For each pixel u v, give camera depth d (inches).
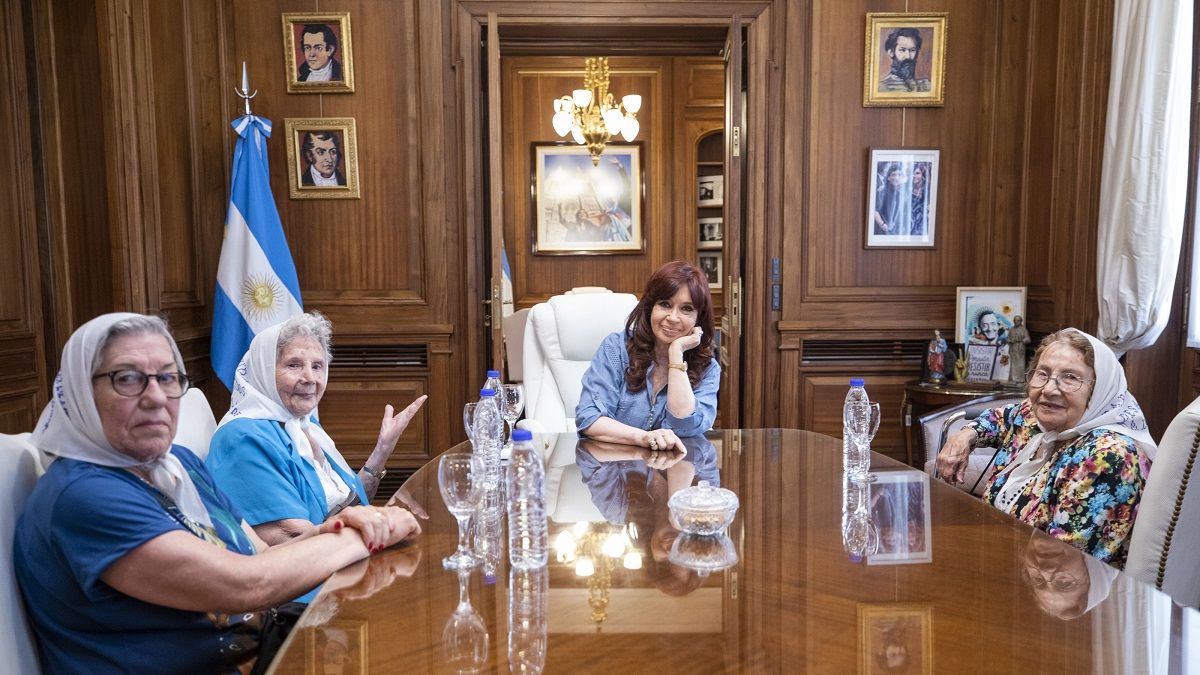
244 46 185.9
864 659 41.2
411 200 190.1
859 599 49.4
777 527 64.7
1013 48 189.0
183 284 174.6
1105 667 40.3
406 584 53.8
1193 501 64.3
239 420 80.9
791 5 189.2
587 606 48.8
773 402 197.3
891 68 189.2
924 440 114.2
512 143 311.3
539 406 128.3
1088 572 54.1
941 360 181.5
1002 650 42.3
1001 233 192.9
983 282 194.1
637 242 315.9
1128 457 69.7
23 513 56.5
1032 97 185.6
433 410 193.0
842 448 98.0
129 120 150.2
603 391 106.2
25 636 54.3
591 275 317.1
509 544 62.1
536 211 314.0
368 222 190.2
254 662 60.8
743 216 195.0
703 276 105.1
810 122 191.3
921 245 193.6
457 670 40.8
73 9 147.8
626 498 74.0
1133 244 146.6
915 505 71.5
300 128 186.9
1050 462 77.9
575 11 187.2
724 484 79.4
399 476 193.6
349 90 187.0
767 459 91.4
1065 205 173.8
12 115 141.6
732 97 183.6
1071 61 171.2
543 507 59.6
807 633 44.5
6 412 139.3
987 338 182.9
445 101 188.7
